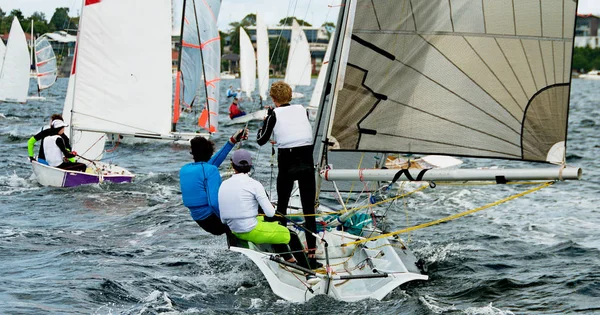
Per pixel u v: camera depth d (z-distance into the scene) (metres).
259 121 48.03
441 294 10.70
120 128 23.78
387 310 9.61
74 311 9.68
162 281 11.15
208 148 10.85
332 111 9.45
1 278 11.29
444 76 9.27
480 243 14.23
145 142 33.44
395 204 18.77
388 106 9.43
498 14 8.96
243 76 69.12
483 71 9.12
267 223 10.38
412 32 9.27
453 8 9.10
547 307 10.09
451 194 20.31
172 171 24.64
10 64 59.25
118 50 23.45
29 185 20.75
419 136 9.45
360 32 9.27
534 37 8.86
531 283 11.26
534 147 9.10
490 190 21.05
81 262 12.40
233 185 10.23
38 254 12.99
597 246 13.91
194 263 12.30
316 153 12.99
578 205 18.75
